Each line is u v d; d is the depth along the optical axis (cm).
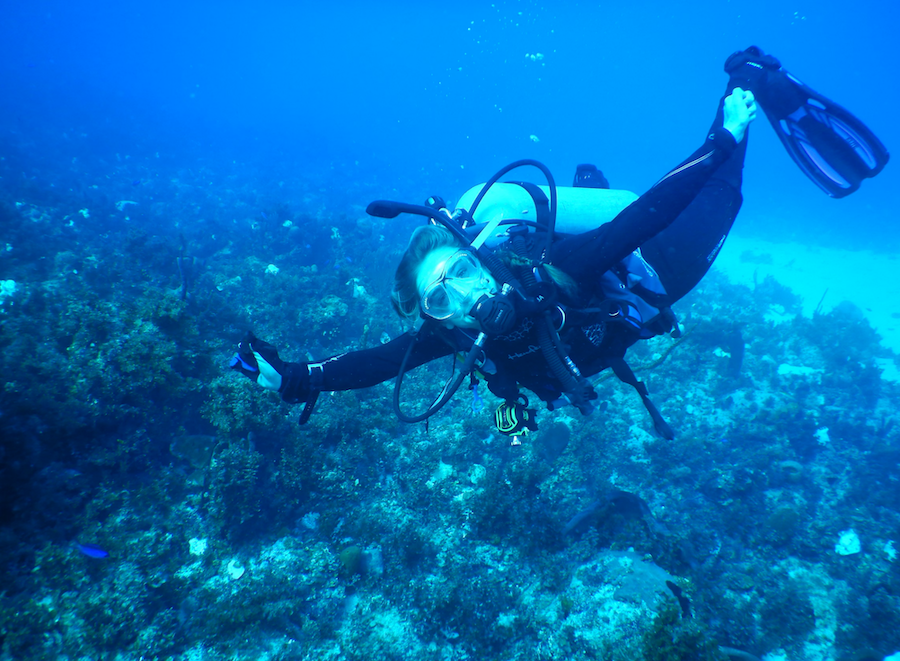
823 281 1991
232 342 836
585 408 193
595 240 197
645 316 223
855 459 802
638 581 499
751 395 939
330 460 655
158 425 655
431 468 690
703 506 693
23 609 473
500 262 194
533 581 542
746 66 304
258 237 1553
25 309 827
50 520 539
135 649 467
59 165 2928
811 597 562
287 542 581
